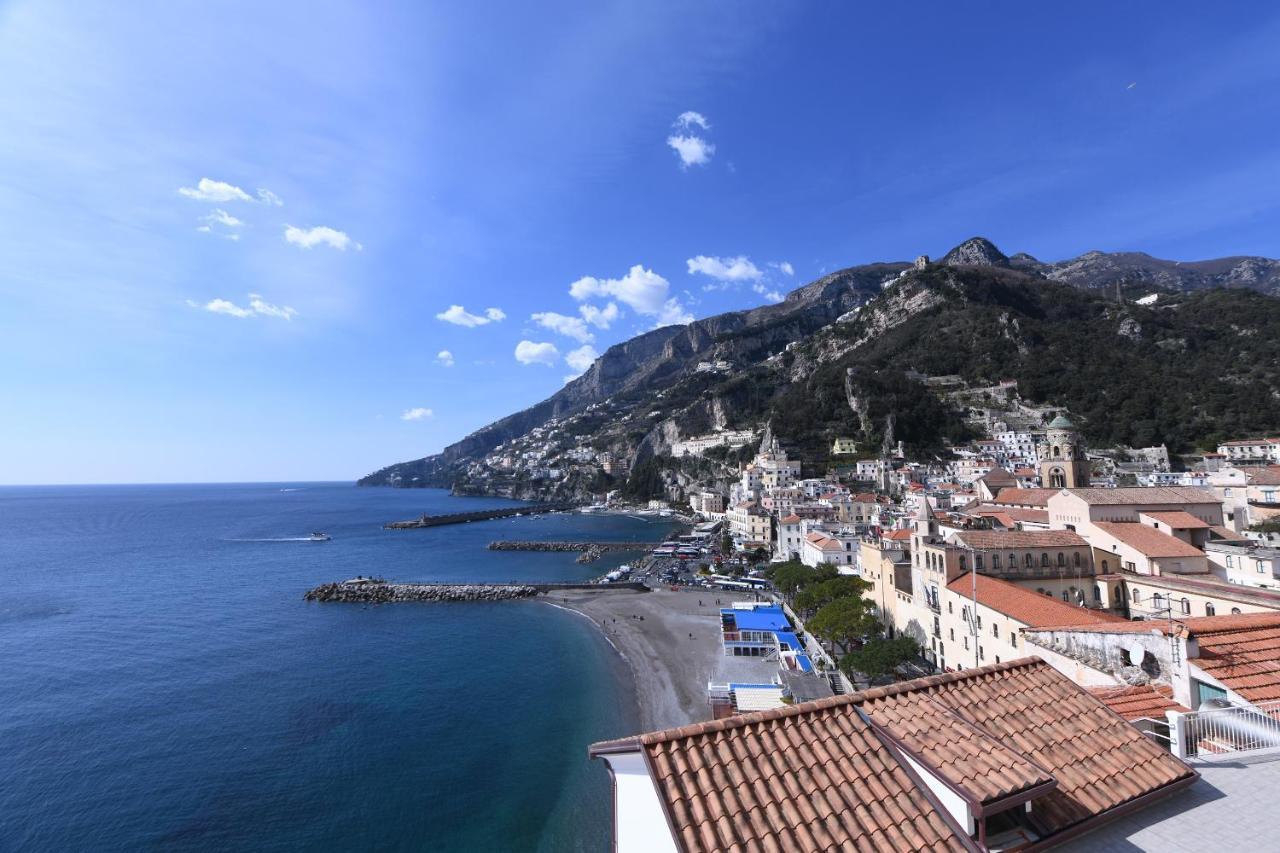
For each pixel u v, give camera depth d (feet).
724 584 439.63
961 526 265.13
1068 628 93.66
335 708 228.02
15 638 318.45
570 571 538.47
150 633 329.31
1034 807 35.27
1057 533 201.46
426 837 153.79
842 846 32.19
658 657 284.20
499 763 187.42
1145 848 33.58
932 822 34.12
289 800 168.55
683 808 33.83
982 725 42.19
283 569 543.39
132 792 172.04
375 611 384.47
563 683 253.24
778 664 265.75
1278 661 56.44
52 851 148.66
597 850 149.18
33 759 189.57
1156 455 611.88
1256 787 38.55
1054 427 359.87
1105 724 43.50
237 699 236.63
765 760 37.60
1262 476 329.11
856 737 40.04
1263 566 171.32
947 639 193.88
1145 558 185.26
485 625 349.41
